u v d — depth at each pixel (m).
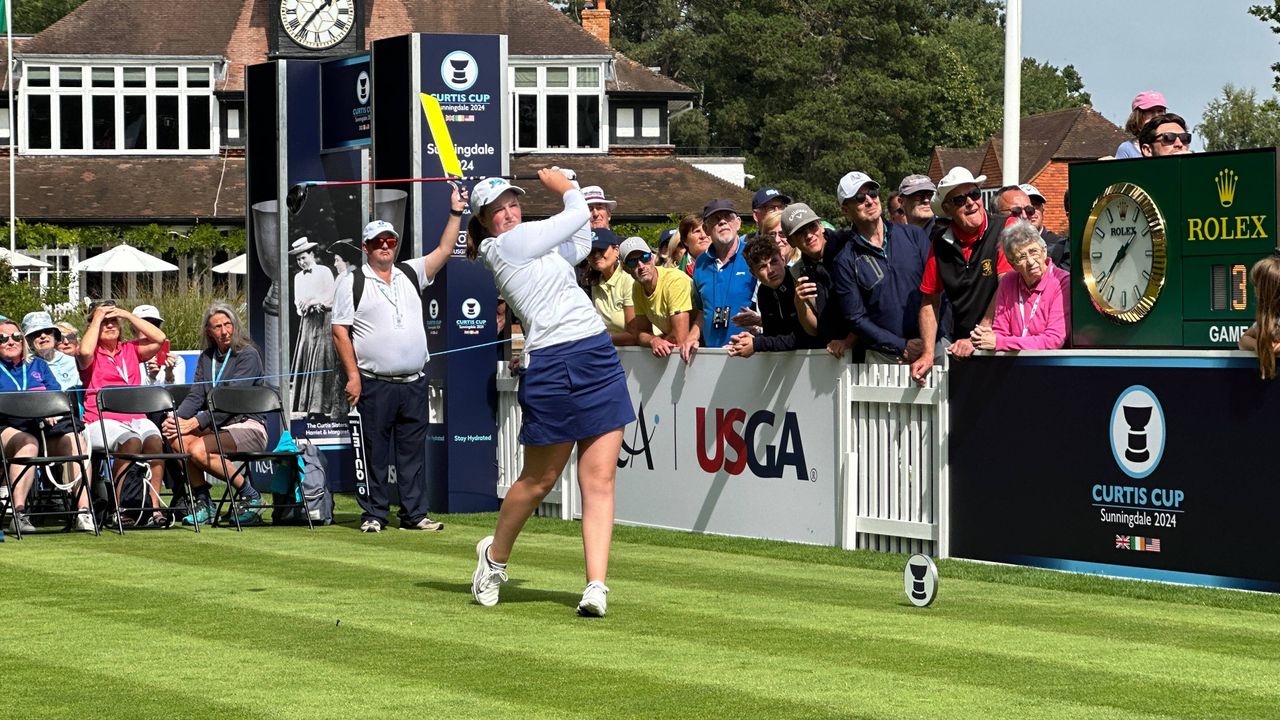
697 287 11.46
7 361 12.19
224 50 42.78
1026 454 9.07
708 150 64.81
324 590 8.41
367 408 11.59
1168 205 8.43
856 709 5.43
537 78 43.69
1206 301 8.31
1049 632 6.94
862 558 9.63
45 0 66.25
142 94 42.16
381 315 11.57
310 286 14.48
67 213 38.81
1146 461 8.48
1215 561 8.21
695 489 11.34
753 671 6.08
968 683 5.84
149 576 9.05
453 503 12.87
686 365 11.34
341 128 14.21
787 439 10.57
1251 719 5.27
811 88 68.12
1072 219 8.92
